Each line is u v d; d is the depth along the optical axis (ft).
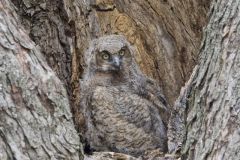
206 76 27.91
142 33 49.24
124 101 38.88
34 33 42.80
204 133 27.12
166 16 50.21
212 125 26.89
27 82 27.02
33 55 27.68
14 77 26.73
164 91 48.85
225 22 27.81
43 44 42.96
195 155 27.17
